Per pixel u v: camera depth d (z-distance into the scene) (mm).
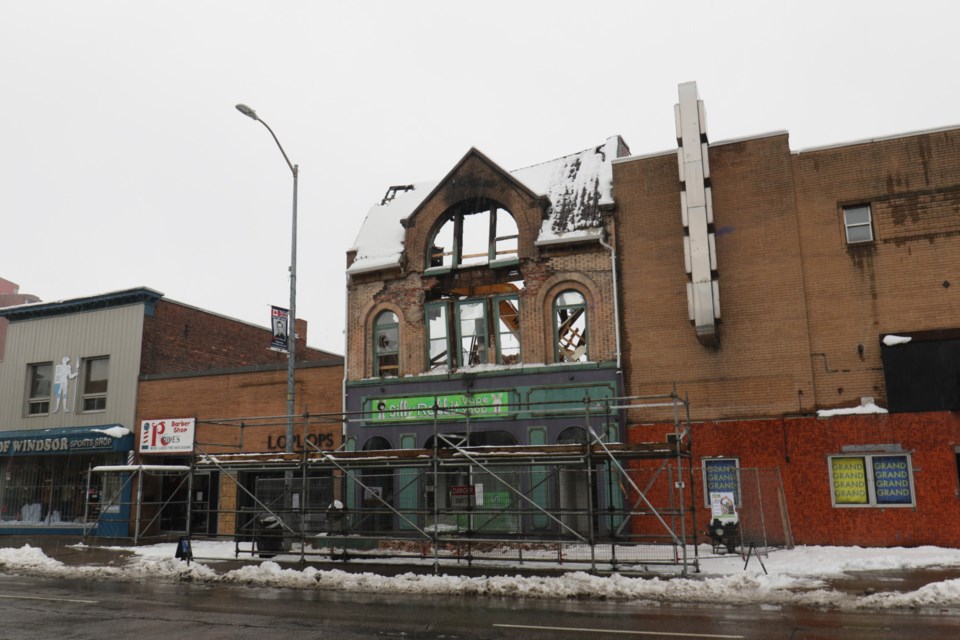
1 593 14242
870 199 19469
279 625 10758
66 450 27344
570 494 20031
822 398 19016
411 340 23125
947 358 17953
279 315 21531
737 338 19875
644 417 20297
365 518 21094
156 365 28703
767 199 20250
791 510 18766
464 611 11828
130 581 15922
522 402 21219
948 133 19078
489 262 22594
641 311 20828
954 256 18578
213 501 26391
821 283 19500
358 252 24641
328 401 24516
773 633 9742
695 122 20125
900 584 13266
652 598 12688
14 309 30297
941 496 17672
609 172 22438
